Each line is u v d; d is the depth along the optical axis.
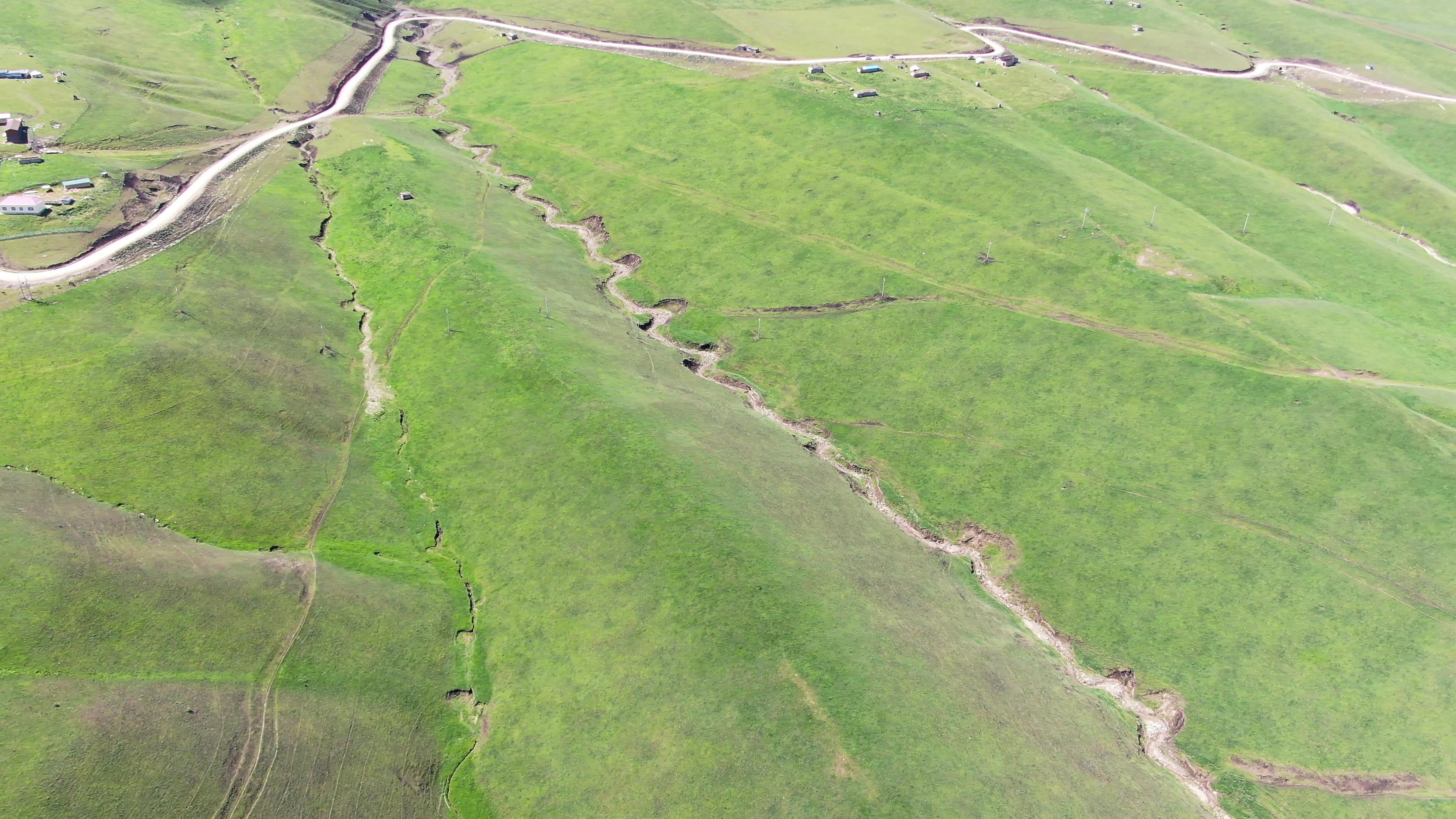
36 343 114.06
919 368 138.12
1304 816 87.50
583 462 111.75
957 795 79.06
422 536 105.62
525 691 89.12
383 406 123.31
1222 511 113.94
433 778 81.69
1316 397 124.31
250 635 86.19
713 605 93.50
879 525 112.25
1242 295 146.25
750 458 117.38
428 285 144.62
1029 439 125.88
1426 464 114.94
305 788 75.88
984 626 99.81
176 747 75.19
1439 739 92.12
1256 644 101.00
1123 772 84.75
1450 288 157.38
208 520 99.00
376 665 88.12
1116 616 104.94
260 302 133.38
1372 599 103.56
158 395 111.12
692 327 149.50
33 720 73.69
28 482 96.38
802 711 84.06
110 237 139.25
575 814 79.19
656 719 84.81
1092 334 139.00
